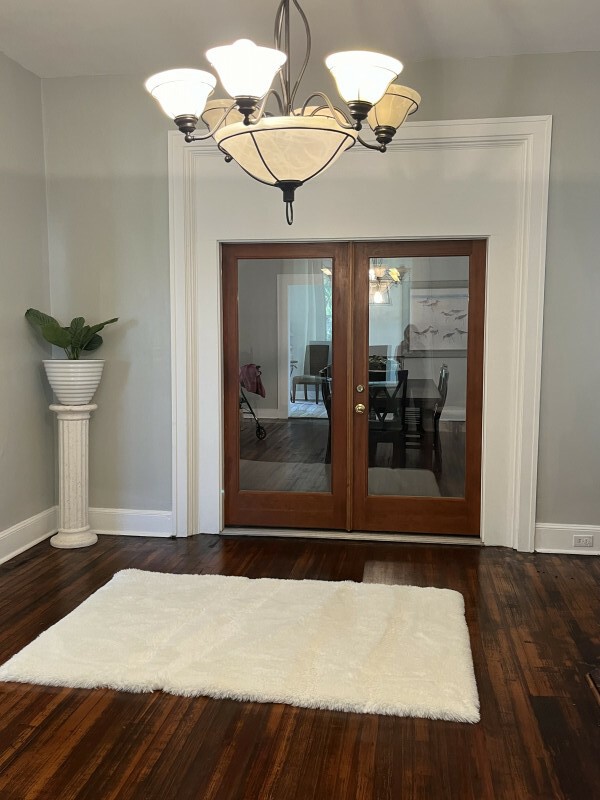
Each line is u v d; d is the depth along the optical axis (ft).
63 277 14.40
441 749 7.11
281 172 6.82
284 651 9.04
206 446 14.47
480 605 10.83
